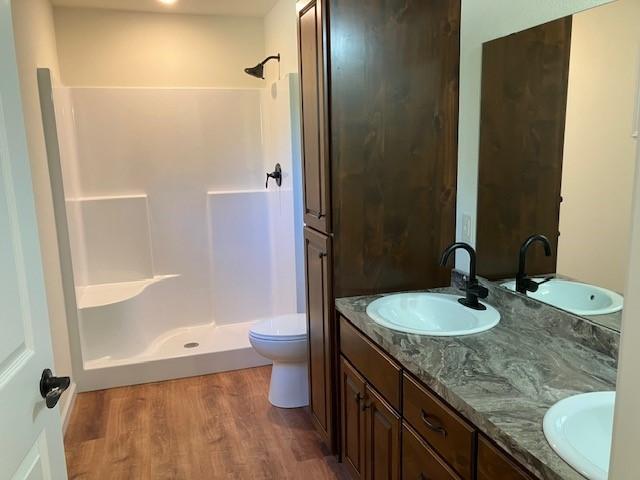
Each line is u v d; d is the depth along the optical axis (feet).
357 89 6.77
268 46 13.25
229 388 10.55
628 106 4.60
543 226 5.78
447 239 7.53
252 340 9.43
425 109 7.11
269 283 13.65
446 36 7.02
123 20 12.45
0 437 3.17
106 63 12.48
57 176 9.91
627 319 2.27
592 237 5.13
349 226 7.11
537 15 5.73
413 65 6.95
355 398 6.78
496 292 6.66
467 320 6.30
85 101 11.96
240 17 13.29
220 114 12.96
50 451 3.99
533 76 5.80
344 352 7.14
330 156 6.85
